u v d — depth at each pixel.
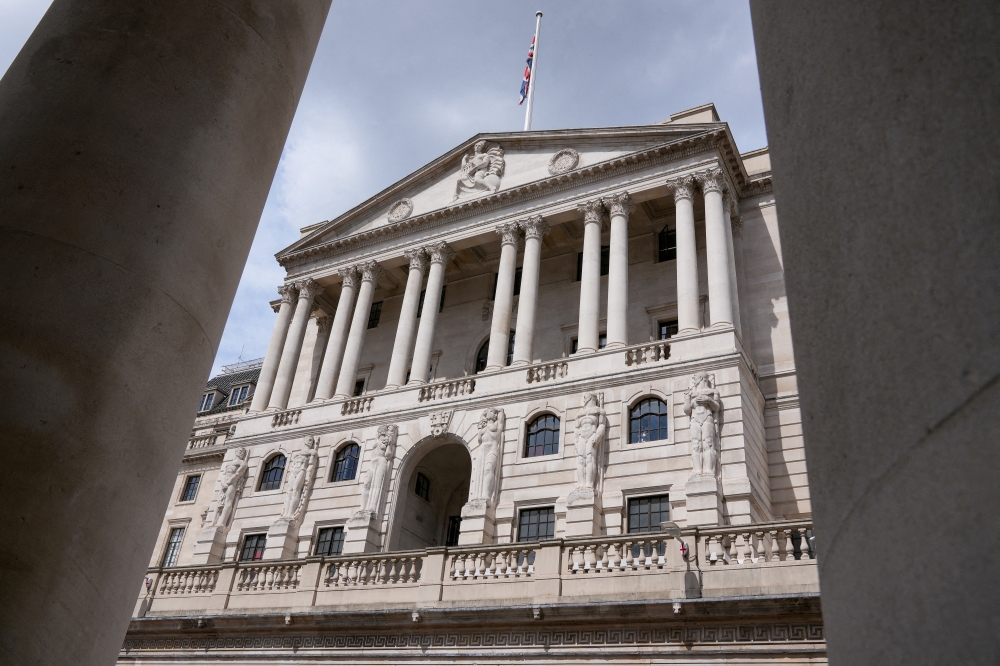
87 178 6.25
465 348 43.72
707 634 21.80
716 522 27.64
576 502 30.45
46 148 6.31
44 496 5.35
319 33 8.75
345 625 27.20
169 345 6.38
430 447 36.84
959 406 2.40
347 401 40.62
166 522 48.31
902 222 2.78
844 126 3.22
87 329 5.85
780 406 34.34
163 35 7.02
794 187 3.63
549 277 43.19
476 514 32.16
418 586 26.81
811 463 3.27
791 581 21.28
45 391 5.54
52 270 5.88
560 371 35.22
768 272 37.88
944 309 2.53
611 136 40.47
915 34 2.96
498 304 39.28
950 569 2.33
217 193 6.98
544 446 33.56
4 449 5.29
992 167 2.51
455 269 46.66
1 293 5.70
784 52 3.95
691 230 36.16
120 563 5.86
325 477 38.47
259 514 39.28
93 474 5.66
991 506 2.24
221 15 7.42
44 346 5.64
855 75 3.22
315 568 29.09
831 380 3.09
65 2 7.30
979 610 2.21
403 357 40.97
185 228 6.63
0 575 5.06
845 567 2.89
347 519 36.31
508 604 24.72
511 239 40.78
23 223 5.99
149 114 6.68
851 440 2.91
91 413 5.71
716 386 31.09
